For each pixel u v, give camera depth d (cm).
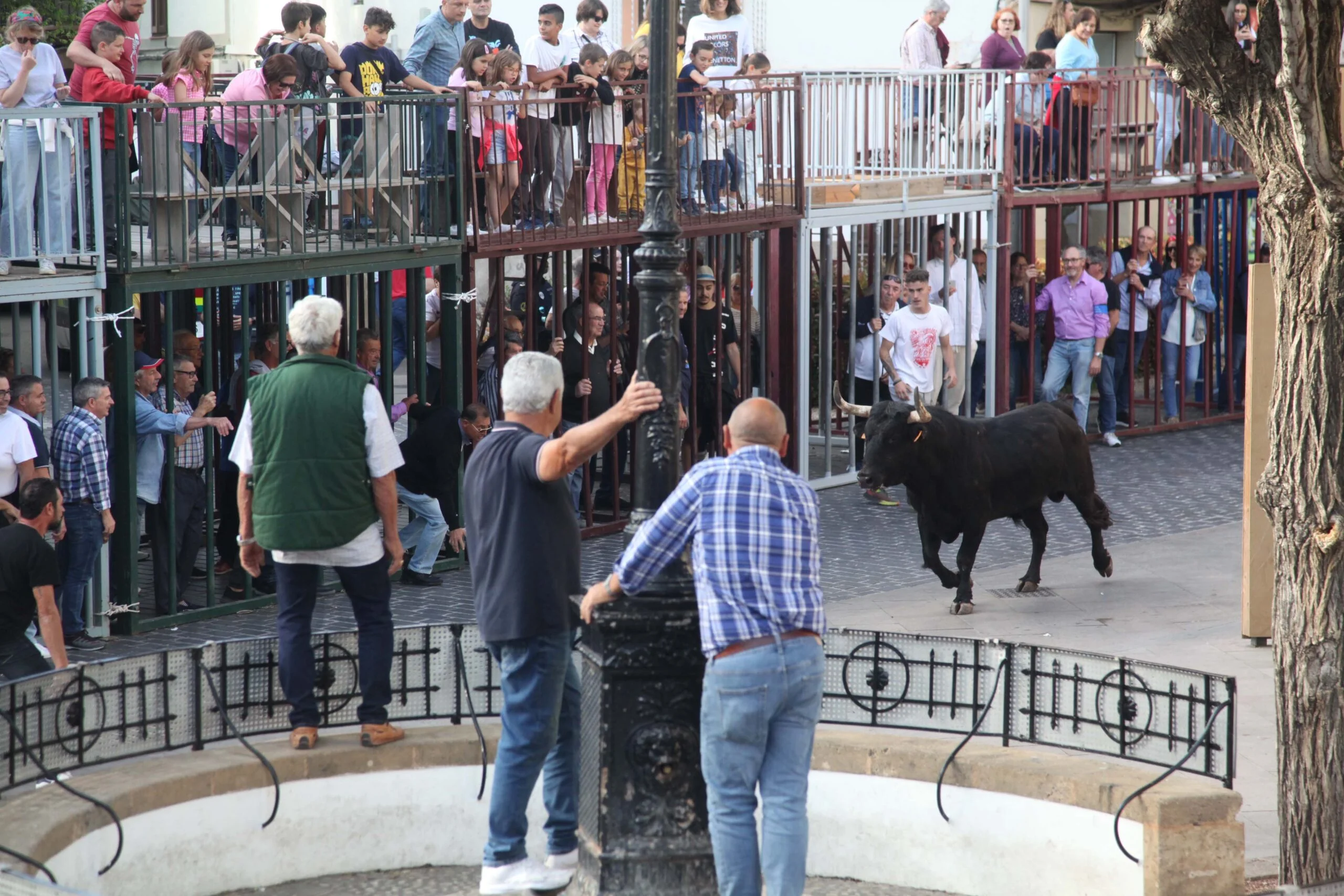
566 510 662
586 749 652
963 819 767
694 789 629
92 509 1195
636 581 608
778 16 2647
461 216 1451
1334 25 679
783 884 606
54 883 628
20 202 1185
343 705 805
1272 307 1187
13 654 941
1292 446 716
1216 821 713
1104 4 2573
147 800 716
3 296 1170
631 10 2634
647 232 621
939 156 1933
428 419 1398
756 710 596
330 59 1428
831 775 792
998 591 1381
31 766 717
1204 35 708
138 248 1338
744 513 599
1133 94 2055
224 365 1625
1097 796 731
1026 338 1994
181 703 768
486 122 1462
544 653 656
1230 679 726
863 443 1827
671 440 629
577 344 1589
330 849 772
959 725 802
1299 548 717
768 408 615
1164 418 2131
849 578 1424
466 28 1642
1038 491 1316
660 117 614
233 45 2923
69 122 1198
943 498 1273
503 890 670
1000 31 2078
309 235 1408
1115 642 1223
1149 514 1658
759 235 1731
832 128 1812
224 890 746
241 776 746
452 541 1462
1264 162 716
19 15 1230
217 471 1376
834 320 1939
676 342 627
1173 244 2236
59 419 1206
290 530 731
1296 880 725
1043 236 2373
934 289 1936
